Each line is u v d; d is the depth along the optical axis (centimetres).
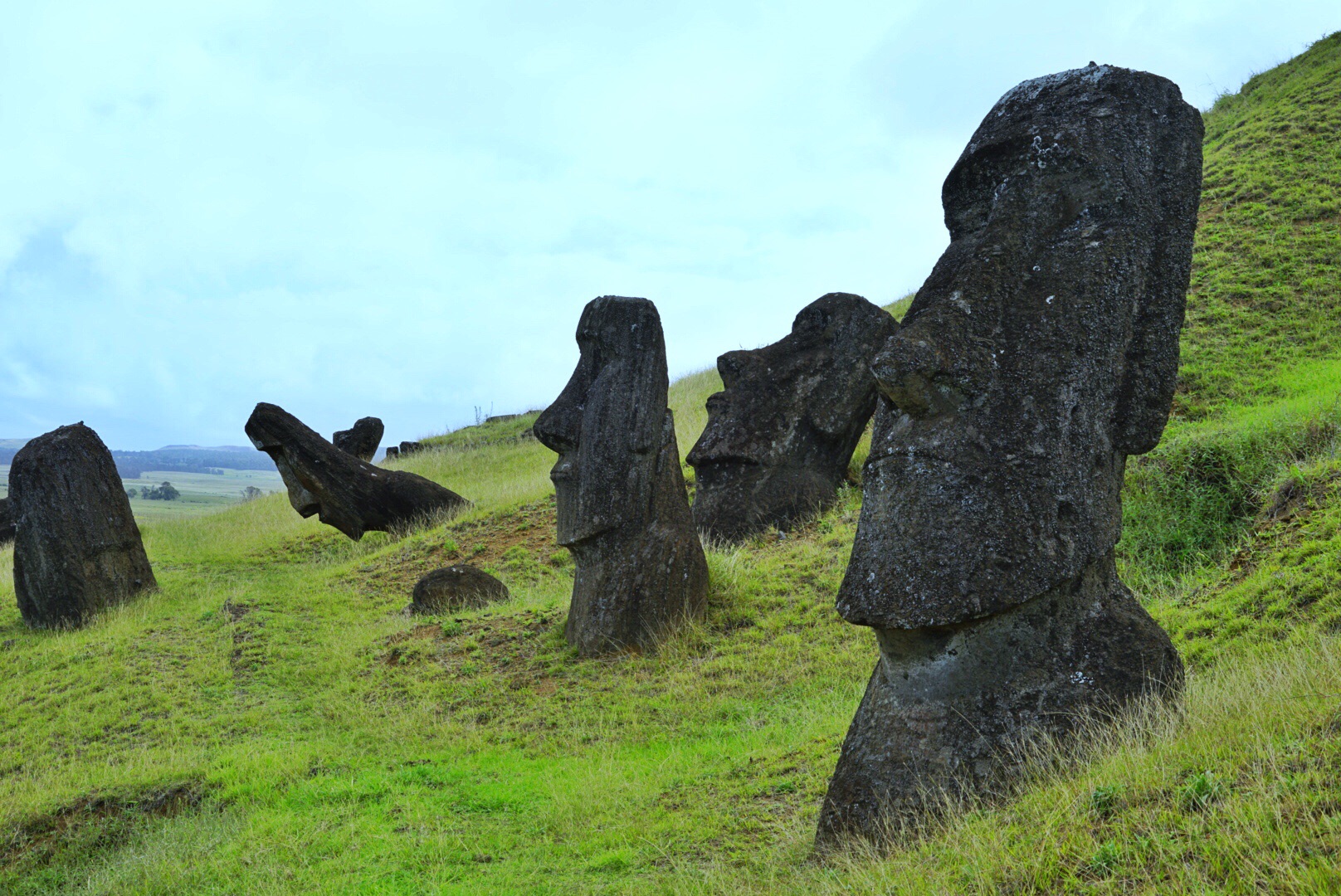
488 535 1845
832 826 536
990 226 582
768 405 1515
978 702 521
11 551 2155
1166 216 588
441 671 1107
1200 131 609
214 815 789
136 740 1023
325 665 1194
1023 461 530
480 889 584
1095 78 598
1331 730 418
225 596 1596
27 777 942
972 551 516
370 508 2002
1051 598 535
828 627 1065
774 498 1470
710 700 943
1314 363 1633
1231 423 1341
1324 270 1916
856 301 1555
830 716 834
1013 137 589
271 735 995
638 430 1126
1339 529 852
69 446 1578
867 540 544
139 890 660
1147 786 426
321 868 643
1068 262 563
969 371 536
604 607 1105
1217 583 898
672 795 698
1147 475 1184
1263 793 375
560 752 877
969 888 403
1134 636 548
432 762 867
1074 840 405
